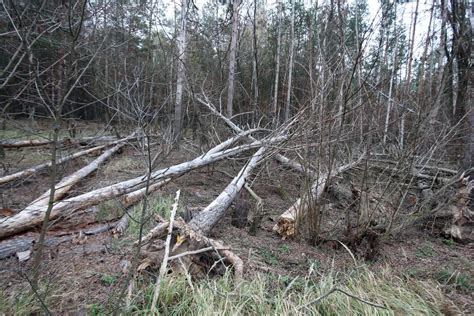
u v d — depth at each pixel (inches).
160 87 223.1
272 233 159.9
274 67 610.9
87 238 135.7
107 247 126.6
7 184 204.4
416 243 163.3
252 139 270.2
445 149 197.6
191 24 430.3
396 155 166.6
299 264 129.0
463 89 220.1
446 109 239.6
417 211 175.5
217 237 146.6
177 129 306.0
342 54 145.1
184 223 122.0
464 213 173.0
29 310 83.4
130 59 267.0
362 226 140.7
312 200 146.6
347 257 138.9
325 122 144.6
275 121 263.1
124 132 310.5
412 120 163.6
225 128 307.4
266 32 651.5
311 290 102.0
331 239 144.8
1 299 85.4
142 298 91.7
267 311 88.0
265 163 216.2
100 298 92.8
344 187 213.8
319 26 190.9
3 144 258.7
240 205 165.8
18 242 126.2
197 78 326.0
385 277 118.3
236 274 106.8
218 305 88.3
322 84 144.5
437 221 181.3
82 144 322.7
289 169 247.6
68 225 148.8
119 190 159.0
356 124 160.2
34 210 137.6
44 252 120.0
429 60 368.5
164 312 86.7
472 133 198.1
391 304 97.4
